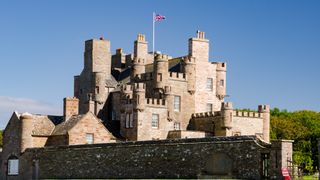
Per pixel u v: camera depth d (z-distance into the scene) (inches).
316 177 3405.5
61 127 3796.8
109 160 3157.0
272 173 2512.3
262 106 4303.6
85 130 3735.2
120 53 4886.8
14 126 3750.0
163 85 4220.0
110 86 4488.2
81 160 3289.9
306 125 6692.9
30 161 3587.6
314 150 5713.6
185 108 4345.5
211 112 4227.4
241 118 4197.8
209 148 2760.8
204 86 4471.0
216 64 4549.7
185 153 2849.4
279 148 2497.5
